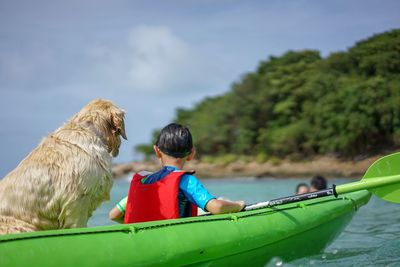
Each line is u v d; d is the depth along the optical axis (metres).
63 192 3.32
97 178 3.48
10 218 3.22
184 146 3.74
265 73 53.75
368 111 39.12
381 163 4.85
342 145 40.12
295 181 30.70
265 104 50.22
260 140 48.41
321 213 4.63
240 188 21.09
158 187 3.57
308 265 4.38
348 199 5.31
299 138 44.72
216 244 3.35
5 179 3.32
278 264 4.10
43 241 2.57
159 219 3.53
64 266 2.54
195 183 3.61
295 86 48.56
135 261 2.84
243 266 3.67
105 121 3.74
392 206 9.22
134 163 53.66
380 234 6.06
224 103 55.59
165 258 3.00
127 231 2.96
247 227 3.70
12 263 2.39
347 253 4.92
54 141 3.43
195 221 3.39
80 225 3.45
